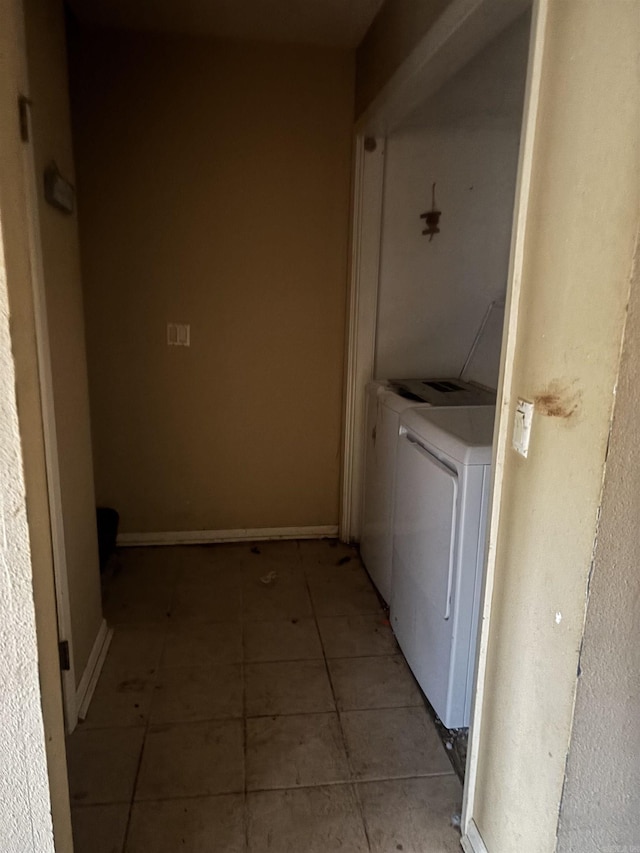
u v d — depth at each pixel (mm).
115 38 2588
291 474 3172
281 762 1754
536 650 1156
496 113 2488
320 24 2486
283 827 1545
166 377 2955
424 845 1508
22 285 903
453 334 2969
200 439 3057
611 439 923
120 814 1569
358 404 2975
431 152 2748
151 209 2768
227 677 2121
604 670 1033
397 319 2916
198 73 2666
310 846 1495
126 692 2033
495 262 2904
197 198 2785
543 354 1107
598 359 937
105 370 2908
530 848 1201
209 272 2867
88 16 2453
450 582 1762
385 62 2242
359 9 2334
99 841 1492
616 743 1078
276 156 2791
